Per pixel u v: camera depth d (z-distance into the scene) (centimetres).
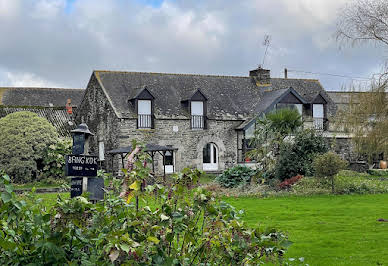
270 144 2247
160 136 2938
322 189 2005
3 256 514
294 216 1389
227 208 581
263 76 3522
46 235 512
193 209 557
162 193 571
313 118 3312
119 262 493
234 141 3131
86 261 507
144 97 2930
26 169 2628
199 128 3072
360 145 2442
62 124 3394
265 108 3178
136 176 557
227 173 2230
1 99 4359
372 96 2264
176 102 3084
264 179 2156
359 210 1499
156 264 521
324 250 973
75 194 712
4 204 513
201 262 593
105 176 734
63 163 2686
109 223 524
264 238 557
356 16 2298
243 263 561
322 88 3700
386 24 2262
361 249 980
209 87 3316
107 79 3086
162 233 537
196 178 570
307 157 2180
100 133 3072
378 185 2123
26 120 2667
